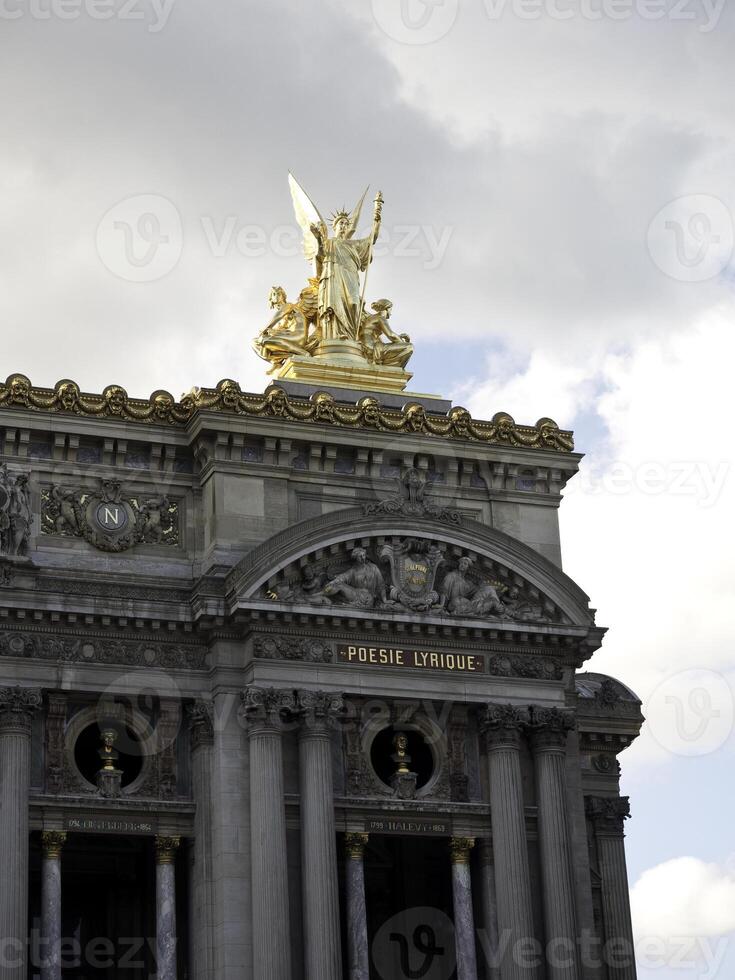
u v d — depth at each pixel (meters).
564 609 118.62
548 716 117.62
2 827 106.31
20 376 114.25
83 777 111.50
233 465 116.62
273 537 112.81
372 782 114.56
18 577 110.56
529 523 123.56
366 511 116.06
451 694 115.88
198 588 112.69
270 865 109.06
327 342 126.88
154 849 113.50
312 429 118.62
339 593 114.19
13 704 108.38
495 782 115.75
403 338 129.25
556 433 124.94
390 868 122.62
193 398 117.50
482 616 116.62
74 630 111.31
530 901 114.25
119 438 115.88
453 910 117.12
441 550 117.44
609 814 132.50
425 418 121.44
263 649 112.38
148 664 112.38
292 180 131.50
